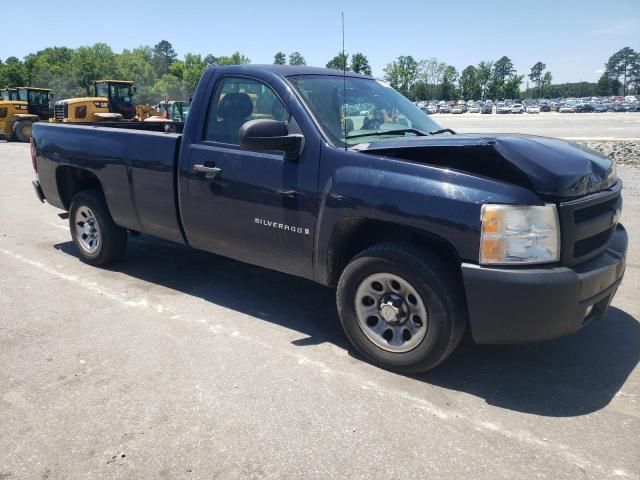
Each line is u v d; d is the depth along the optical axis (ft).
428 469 8.82
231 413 10.32
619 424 10.06
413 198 10.91
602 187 11.58
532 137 12.39
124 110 85.46
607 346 13.23
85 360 12.31
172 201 15.48
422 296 11.06
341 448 9.33
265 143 12.10
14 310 15.12
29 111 86.84
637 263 19.29
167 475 8.68
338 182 11.91
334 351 12.91
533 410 10.51
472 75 462.60
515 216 10.11
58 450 9.26
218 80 14.62
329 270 12.67
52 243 22.30
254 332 13.92
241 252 14.35
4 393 10.95
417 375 11.77
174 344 13.16
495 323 10.43
